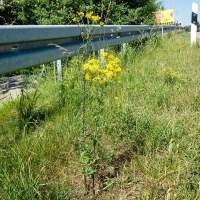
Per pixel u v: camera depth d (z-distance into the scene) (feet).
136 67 22.74
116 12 40.55
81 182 9.89
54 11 34.81
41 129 12.39
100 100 11.74
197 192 8.88
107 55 10.62
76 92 15.19
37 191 8.57
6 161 10.09
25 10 34.60
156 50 33.88
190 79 19.60
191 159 10.35
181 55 29.66
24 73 22.27
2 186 9.09
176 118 13.55
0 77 22.54
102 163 10.42
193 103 15.57
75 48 20.07
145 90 16.72
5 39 12.94
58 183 9.34
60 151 10.96
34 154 10.46
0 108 14.67
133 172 10.25
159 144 11.59
